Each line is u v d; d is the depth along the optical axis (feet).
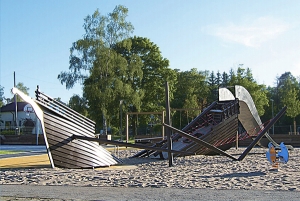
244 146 116.67
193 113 188.55
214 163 59.67
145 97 181.37
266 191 29.35
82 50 146.20
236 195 27.76
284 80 301.84
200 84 278.46
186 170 48.44
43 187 33.58
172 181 36.27
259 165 54.08
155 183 34.91
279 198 26.23
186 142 73.15
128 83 158.71
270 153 47.06
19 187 33.78
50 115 49.70
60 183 36.22
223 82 362.74
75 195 28.91
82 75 149.38
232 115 78.89
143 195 28.48
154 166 57.00
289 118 226.99
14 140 159.22
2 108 212.84
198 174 42.93
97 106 151.43
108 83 145.79
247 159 67.26
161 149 55.21
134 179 38.32
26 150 106.01
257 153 85.40
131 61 155.84
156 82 182.60
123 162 65.26
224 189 30.78
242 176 40.09
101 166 55.57
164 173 44.57
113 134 208.13
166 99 56.08
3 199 27.45
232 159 64.34
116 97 149.59
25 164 59.47
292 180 35.81
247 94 85.97
